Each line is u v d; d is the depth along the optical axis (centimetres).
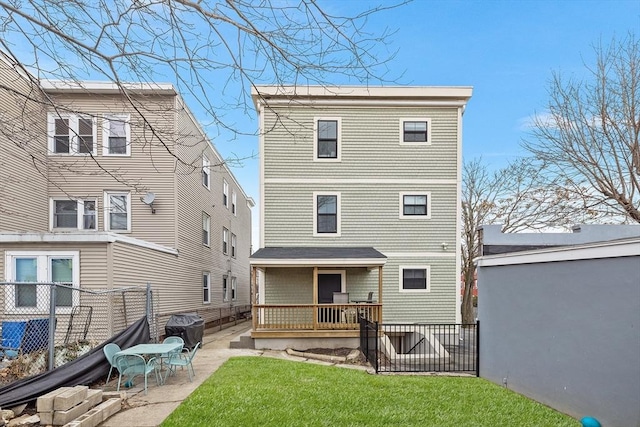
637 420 380
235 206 2091
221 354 839
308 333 910
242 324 1658
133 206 1147
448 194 1152
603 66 1106
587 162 1162
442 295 1127
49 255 788
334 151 1154
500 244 725
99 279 796
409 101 1146
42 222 1088
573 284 471
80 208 1121
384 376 648
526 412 471
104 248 805
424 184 1151
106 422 416
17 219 997
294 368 683
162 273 1062
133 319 843
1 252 778
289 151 1141
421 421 426
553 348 499
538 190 1471
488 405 494
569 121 1189
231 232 1984
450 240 1143
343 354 856
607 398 414
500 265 631
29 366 534
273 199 1133
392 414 445
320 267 1082
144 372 527
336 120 1151
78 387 432
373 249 1097
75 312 762
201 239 1437
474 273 1862
